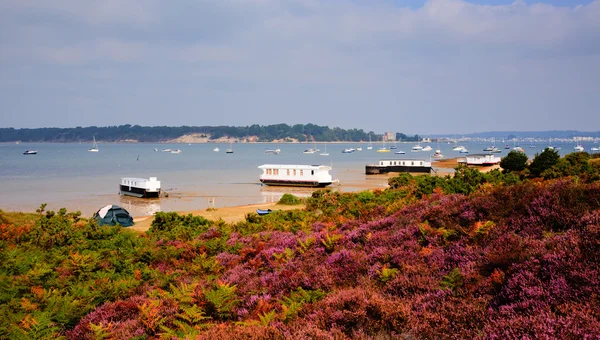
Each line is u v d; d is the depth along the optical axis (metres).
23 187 84.38
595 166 39.19
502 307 6.77
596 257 7.09
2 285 12.35
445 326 6.81
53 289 12.48
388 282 8.91
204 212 49.31
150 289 12.17
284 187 85.25
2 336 8.94
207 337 7.26
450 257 9.33
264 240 17.44
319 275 10.10
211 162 184.75
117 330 8.87
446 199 14.10
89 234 21.05
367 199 30.03
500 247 8.70
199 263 14.45
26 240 20.34
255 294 10.12
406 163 113.25
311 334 6.82
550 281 6.89
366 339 6.75
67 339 9.00
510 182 27.73
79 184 90.50
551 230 8.97
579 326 5.71
